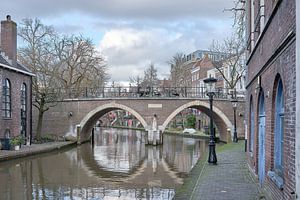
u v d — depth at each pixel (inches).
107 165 850.8
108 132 2650.1
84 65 1800.0
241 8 765.3
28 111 1254.3
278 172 284.2
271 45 301.9
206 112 1672.0
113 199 506.9
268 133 327.9
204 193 379.2
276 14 275.1
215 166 592.1
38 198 506.9
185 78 2608.3
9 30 1151.6
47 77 1550.2
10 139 983.6
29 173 715.4
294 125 213.5
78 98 1481.3
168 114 1462.8
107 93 1496.1
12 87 1125.1
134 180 656.4
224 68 2048.5
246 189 398.9
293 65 215.0
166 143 1551.4
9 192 544.1
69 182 629.9
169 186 601.3
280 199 261.6
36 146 1123.9
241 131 1456.7
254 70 454.9
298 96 186.9
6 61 1125.1
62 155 1052.5
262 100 401.7
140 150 1239.5
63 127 1483.8
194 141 1663.4
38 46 1547.7
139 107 1464.1
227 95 1515.7
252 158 488.1
